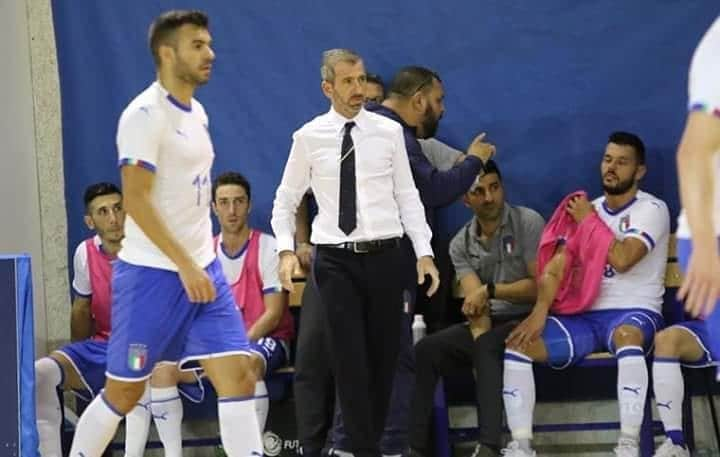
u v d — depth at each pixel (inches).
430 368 885.8
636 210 907.4
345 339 760.3
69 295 1010.1
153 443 962.1
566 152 978.7
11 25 995.9
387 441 815.1
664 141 970.7
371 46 991.6
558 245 906.1
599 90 975.0
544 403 972.6
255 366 884.0
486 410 866.8
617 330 870.4
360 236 761.6
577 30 975.6
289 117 998.4
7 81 986.1
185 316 693.3
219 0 997.2
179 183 687.7
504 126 983.0
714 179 501.0
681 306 932.6
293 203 807.1
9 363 767.1
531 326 870.4
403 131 814.5
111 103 1000.2
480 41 983.0
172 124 683.4
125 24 997.8
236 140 1000.9
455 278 957.8
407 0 987.3
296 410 833.5
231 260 941.8
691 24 965.8
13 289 767.1
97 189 951.6
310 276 835.4
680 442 844.0
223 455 946.7
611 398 967.0
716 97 483.2
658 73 970.1
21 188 991.6
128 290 689.0
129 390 695.1
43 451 886.4
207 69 694.5
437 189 825.5
